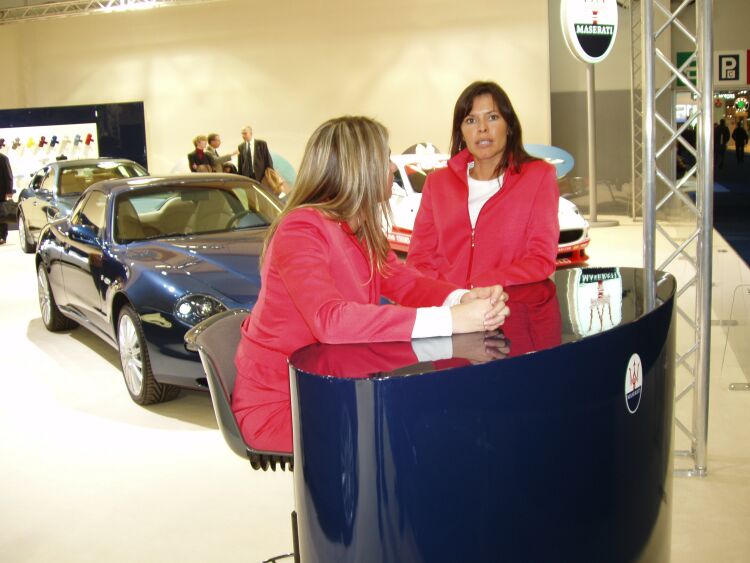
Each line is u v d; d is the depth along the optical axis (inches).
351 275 72.1
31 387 194.7
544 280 92.4
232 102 602.2
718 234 401.4
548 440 61.4
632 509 69.8
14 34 652.1
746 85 530.3
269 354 73.7
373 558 58.9
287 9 579.8
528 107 538.6
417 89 560.1
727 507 118.8
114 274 179.6
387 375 56.7
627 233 434.0
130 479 140.3
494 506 59.7
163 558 113.0
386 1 557.3
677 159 580.1
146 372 168.4
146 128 625.9
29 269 390.3
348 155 71.6
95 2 595.2
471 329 67.2
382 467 57.4
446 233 105.7
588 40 366.6
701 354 129.0
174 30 608.4
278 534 118.6
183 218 202.4
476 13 539.8
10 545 118.7
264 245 75.2
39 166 596.7
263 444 74.1
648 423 71.7
